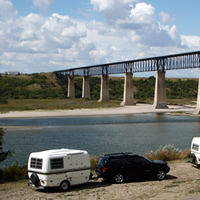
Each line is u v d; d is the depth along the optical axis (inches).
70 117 3378.4
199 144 826.2
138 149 1457.9
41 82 7790.4
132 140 1763.0
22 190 662.5
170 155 1010.1
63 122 2851.9
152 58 4899.1
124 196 598.5
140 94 7549.2
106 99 6082.7
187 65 4286.4
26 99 5974.4
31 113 3629.4
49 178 617.9
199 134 2062.0
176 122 2945.4
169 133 2111.2
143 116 3622.0
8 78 7844.5
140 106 5128.0
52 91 7347.4
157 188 651.5
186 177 749.3
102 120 3085.6
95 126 2544.3
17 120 2977.4
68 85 7313.0
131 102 5393.7
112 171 702.5
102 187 673.6
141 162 724.7
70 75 7372.1
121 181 709.3
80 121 2957.7
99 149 1455.5
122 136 1939.0
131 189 649.6
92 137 1884.8
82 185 695.7
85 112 3951.8
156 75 4840.1
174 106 5265.8
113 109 4448.8
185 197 572.7
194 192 606.2
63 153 645.3
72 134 2023.9
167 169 738.2
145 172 721.0
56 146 1540.4
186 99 6998.0
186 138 1866.4
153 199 570.6
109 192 630.5
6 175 765.9
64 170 637.9
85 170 669.9
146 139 1811.0
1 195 624.4
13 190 665.0
